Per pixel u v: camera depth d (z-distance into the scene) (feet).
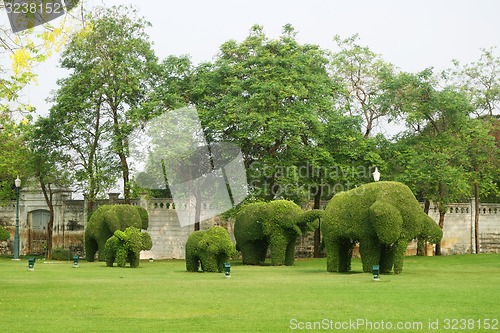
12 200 176.45
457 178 150.30
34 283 83.46
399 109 158.61
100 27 158.81
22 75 69.56
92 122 162.50
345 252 108.37
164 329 53.47
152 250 159.63
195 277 95.81
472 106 160.97
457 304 65.36
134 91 159.84
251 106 146.82
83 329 53.42
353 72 164.25
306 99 153.69
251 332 52.49
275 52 156.15
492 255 145.18
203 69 157.69
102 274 101.04
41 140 162.30
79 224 170.19
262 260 134.92
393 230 99.76
